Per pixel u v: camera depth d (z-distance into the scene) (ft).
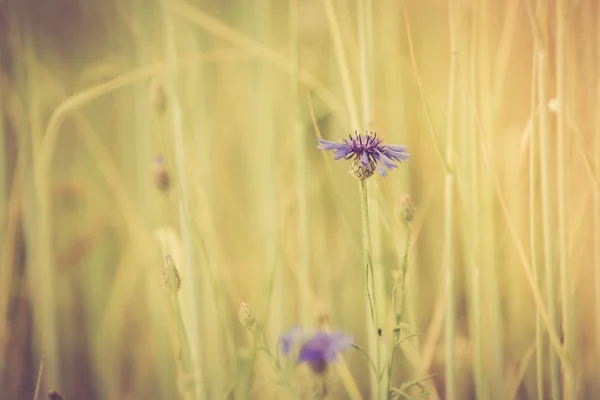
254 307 2.36
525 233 2.22
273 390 2.28
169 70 2.26
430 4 2.28
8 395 2.35
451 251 2.15
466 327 2.27
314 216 2.35
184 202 2.26
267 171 2.35
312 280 2.35
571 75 2.18
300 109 2.26
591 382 2.20
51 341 2.35
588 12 2.18
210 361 2.33
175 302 2.08
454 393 2.15
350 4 2.31
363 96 2.18
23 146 2.36
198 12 2.34
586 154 2.14
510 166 2.22
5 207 2.36
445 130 2.24
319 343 2.02
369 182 2.18
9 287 2.36
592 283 2.21
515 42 2.22
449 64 2.28
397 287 2.06
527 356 2.19
